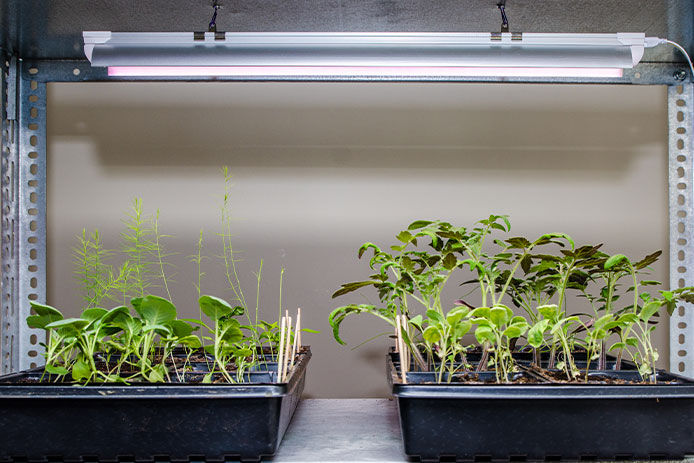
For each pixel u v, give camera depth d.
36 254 1.26
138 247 1.21
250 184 1.37
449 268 1.02
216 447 0.80
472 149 1.37
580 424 0.80
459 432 0.79
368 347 1.34
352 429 1.02
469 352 1.25
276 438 0.83
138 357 1.05
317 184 1.37
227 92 1.37
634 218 1.37
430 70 0.96
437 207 1.36
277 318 1.34
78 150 1.36
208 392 0.80
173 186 1.36
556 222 1.37
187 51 0.93
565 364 1.06
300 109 1.37
